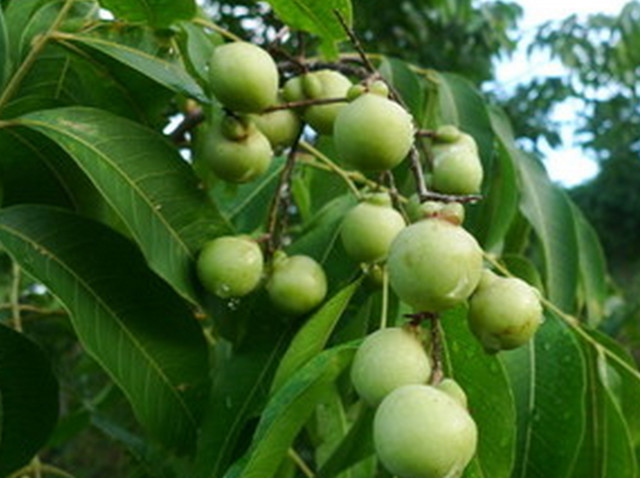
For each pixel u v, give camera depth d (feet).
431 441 0.55
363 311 0.91
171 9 0.88
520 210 1.32
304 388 0.63
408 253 0.60
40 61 1.02
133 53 0.91
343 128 0.74
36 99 1.00
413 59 3.16
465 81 1.21
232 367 0.86
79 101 1.04
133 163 0.83
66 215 0.83
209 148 0.87
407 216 0.87
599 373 0.96
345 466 0.90
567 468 0.87
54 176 0.95
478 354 0.76
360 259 0.82
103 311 0.82
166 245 0.83
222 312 0.87
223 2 1.49
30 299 1.63
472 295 0.67
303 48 0.92
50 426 0.84
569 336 0.91
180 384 0.85
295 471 1.28
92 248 0.83
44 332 2.03
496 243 1.20
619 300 2.21
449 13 3.07
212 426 0.83
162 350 0.84
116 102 1.00
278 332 0.89
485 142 1.17
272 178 1.27
